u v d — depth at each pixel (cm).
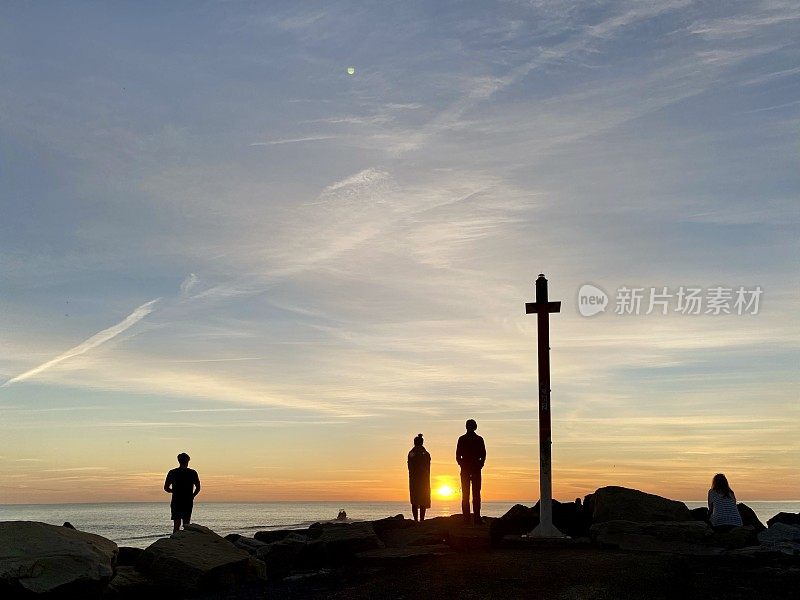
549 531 1563
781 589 1135
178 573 1402
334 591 1301
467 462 1884
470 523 1884
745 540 1561
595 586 1130
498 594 1115
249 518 19262
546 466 1579
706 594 1102
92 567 1260
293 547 1723
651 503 1702
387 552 1572
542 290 1608
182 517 1895
